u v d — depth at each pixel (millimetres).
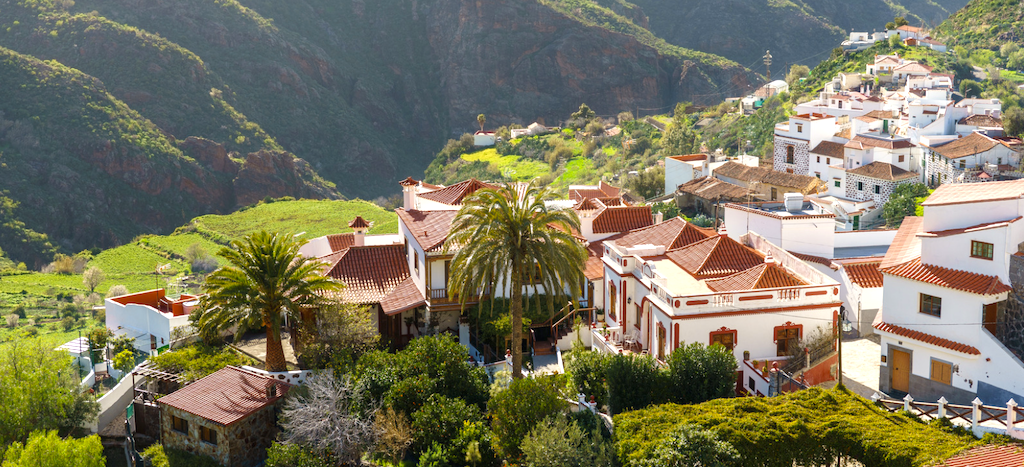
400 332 52688
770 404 31719
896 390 38531
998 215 36031
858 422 29547
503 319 47844
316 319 47594
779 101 162250
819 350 39094
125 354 54375
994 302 35188
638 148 173125
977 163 82688
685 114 195375
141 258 149875
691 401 34062
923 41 174625
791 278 41125
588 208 60750
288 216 175875
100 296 119000
